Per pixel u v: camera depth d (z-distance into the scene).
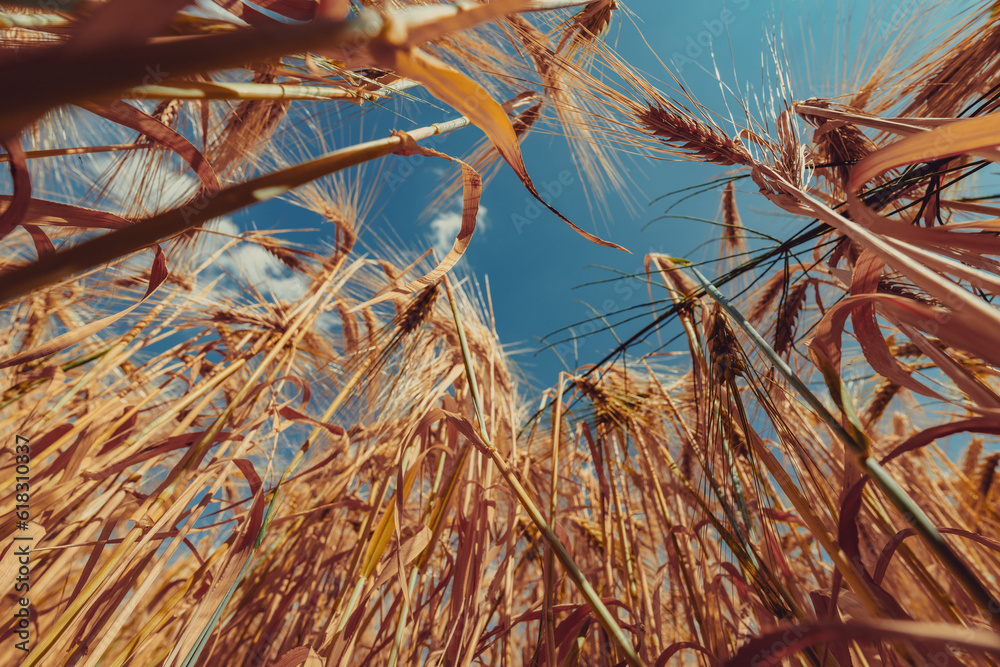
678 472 0.31
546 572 0.21
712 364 0.26
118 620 0.21
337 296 0.43
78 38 0.06
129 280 0.35
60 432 0.29
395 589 0.30
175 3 0.07
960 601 0.23
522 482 0.30
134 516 0.23
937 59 0.27
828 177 0.29
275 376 0.32
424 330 0.41
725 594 0.25
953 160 0.23
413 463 0.26
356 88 0.20
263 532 0.25
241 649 0.32
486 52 0.25
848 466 0.17
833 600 0.17
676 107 0.28
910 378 0.17
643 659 0.24
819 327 0.18
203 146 0.28
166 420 0.30
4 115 0.06
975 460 0.44
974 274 0.12
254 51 0.08
